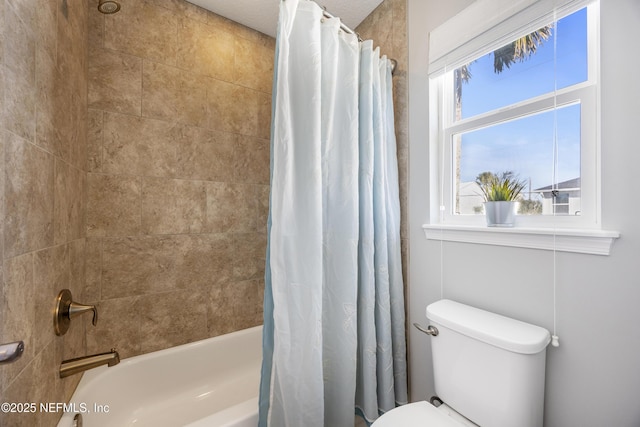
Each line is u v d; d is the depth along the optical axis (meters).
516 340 0.87
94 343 1.39
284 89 1.01
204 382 1.63
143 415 1.42
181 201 1.62
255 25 1.86
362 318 1.27
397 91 1.51
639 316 0.76
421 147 1.39
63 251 1.02
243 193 1.85
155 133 1.54
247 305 1.87
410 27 1.45
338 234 1.20
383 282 1.30
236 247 1.82
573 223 0.93
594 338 0.84
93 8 1.38
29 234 0.75
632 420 0.77
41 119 0.82
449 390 1.06
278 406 0.99
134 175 1.48
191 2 1.65
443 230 1.27
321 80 1.15
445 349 1.08
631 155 0.77
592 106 0.89
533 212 1.06
